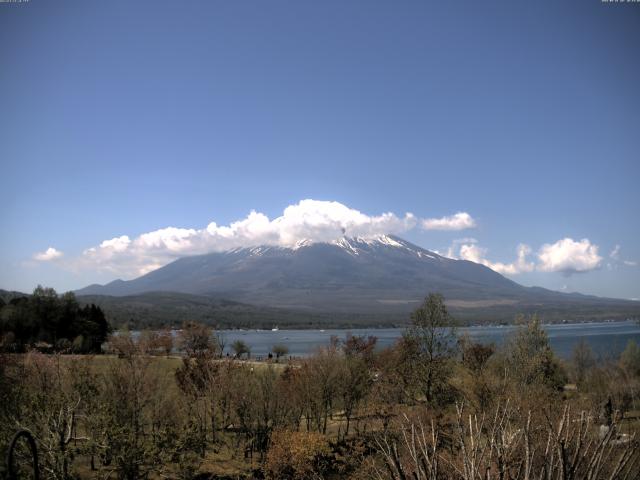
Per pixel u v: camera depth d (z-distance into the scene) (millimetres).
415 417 32719
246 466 47438
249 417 51844
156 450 37812
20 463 33312
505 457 10875
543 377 49875
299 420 57781
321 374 57906
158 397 50469
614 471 10586
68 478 35344
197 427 44531
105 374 48500
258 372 59000
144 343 71938
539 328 53031
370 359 78125
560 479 9703
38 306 124812
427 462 10836
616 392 51031
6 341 71750
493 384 44344
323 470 43969
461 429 11711
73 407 37344
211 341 117062
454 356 53469
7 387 39844
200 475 43344
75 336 122688
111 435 36000
